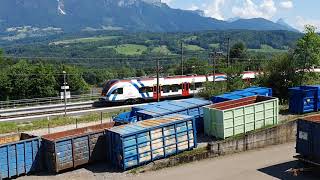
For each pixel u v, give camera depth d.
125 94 49.22
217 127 25.09
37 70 64.69
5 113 42.50
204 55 139.50
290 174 20.30
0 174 19.83
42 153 21.36
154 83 51.69
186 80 54.53
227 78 45.62
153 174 20.86
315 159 19.78
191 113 26.97
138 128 21.95
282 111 31.12
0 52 86.88
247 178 19.91
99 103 49.53
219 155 23.61
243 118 25.47
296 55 37.31
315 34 36.94
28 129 32.50
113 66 122.88
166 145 22.50
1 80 62.72
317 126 19.47
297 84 36.78
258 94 31.08
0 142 21.95
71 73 66.94
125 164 21.06
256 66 68.62
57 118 37.97
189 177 20.27
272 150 24.56
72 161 21.22
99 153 22.25
